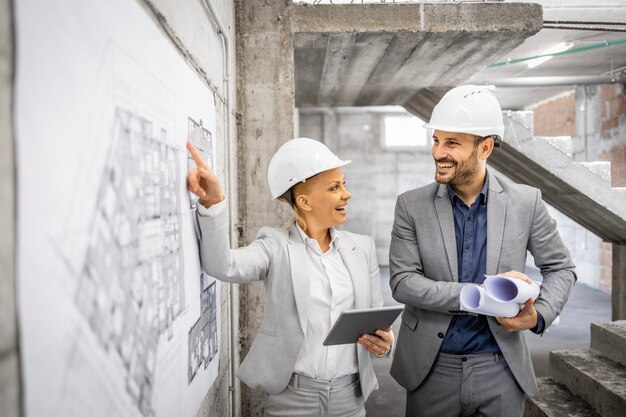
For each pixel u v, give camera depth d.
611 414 2.23
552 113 7.44
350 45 2.59
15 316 0.43
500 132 1.46
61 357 0.51
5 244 0.42
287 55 2.33
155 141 0.84
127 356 0.70
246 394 2.31
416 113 4.85
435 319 1.49
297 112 7.73
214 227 1.09
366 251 1.35
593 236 6.59
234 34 2.25
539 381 2.75
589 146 6.23
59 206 0.51
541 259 1.52
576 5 3.45
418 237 1.53
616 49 4.77
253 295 2.33
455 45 2.62
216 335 1.48
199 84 1.25
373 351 1.23
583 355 2.73
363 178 8.60
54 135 0.50
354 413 1.30
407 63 3.02
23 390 0.44
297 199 1.27
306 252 1.28
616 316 4.35
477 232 1.50
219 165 1.73
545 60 5.18
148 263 0.79
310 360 1.25
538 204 1.50
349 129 8.55
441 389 1.50
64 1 0.52
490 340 1.46
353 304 1.29
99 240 0.60
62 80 0.52
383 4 2.37
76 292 0.54
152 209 0.82
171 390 0.93
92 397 0.58
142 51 0.78
